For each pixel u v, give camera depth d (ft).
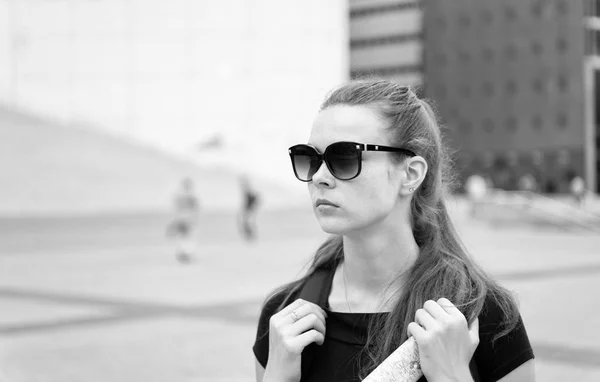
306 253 64.64
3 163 131.64
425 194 6.56
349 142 6.00
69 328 29.30
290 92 181.88
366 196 6.13
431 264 6.24
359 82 6.51
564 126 256.32
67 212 108.27
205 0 183.42
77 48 184.34
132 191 129.70
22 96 184.03
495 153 268.82
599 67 258.98
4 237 79.82
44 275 48.03
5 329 29.04
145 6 183.73
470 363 6.07
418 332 5.68
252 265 54.44
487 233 96.99
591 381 20.58
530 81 261.85
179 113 183.83
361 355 6.14
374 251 6.38
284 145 180.86
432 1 280.31
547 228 103.50
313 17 181.57
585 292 38.17
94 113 184.14
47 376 21.80
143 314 32.45
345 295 6.53
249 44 182.91
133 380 21.39
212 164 181.78
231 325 29.86
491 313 6.09
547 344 25.38
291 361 6.13
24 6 183.83
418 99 6.59
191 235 59.16
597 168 257.75
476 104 272.31
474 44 272.72
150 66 184.44
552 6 257.34
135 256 62.08
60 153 144.46
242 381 21.21
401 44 315.37
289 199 158.40
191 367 22.88
